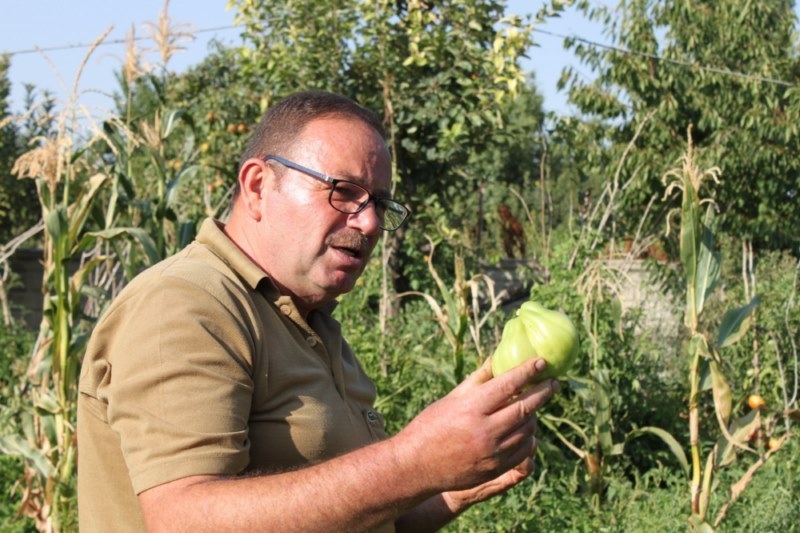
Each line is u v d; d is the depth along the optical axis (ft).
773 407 24.07
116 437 6.42
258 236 7.14
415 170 33.35
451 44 31.53
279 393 6.54
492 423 5.50
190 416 5.77
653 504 18.02
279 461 6.40
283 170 7.02
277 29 33.09
